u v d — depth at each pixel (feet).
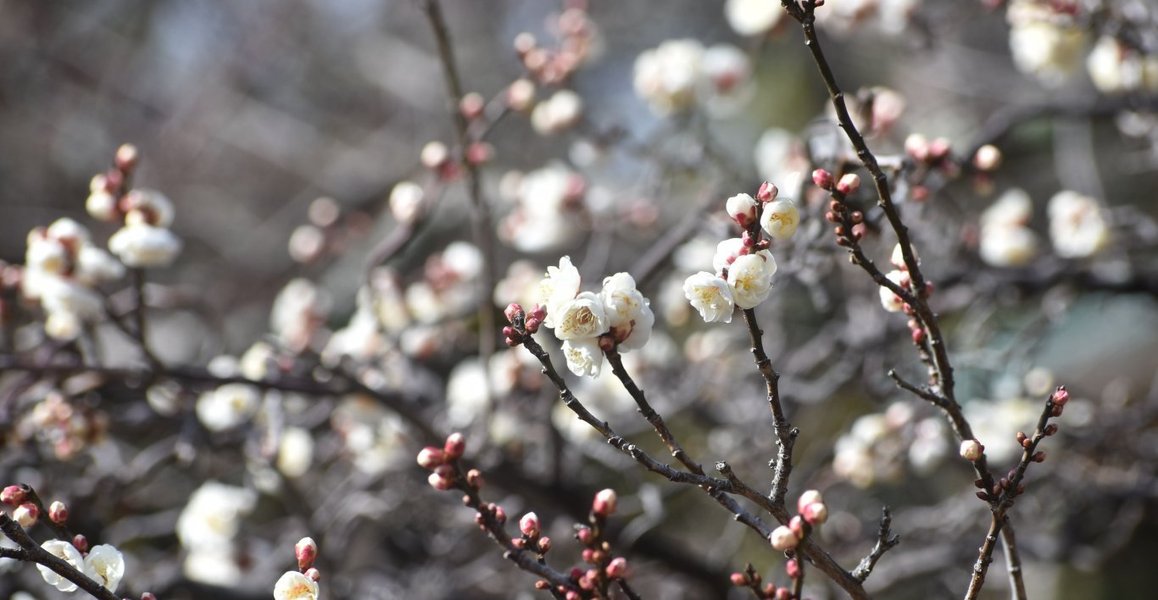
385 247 15.58
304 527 14.88
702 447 22.03
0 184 32.19
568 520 16.40
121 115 34.55
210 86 34.30
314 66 35.83
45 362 13.42
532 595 16.75
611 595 8.09
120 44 35.04
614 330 7.79
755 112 29.76
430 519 18.29
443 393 19.60
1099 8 14.88
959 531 18.37
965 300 17.51
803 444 22.57
